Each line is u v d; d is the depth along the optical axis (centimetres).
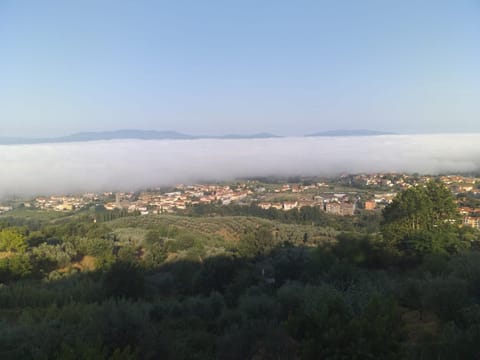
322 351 612
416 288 1082
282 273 1886
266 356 807
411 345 759
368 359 591
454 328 741
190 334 1039
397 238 1977
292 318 708
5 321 1196
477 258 1341
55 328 868
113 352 660
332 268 1491
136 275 1845
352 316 685
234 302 1521
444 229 2003
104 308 934
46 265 2925
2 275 2434
